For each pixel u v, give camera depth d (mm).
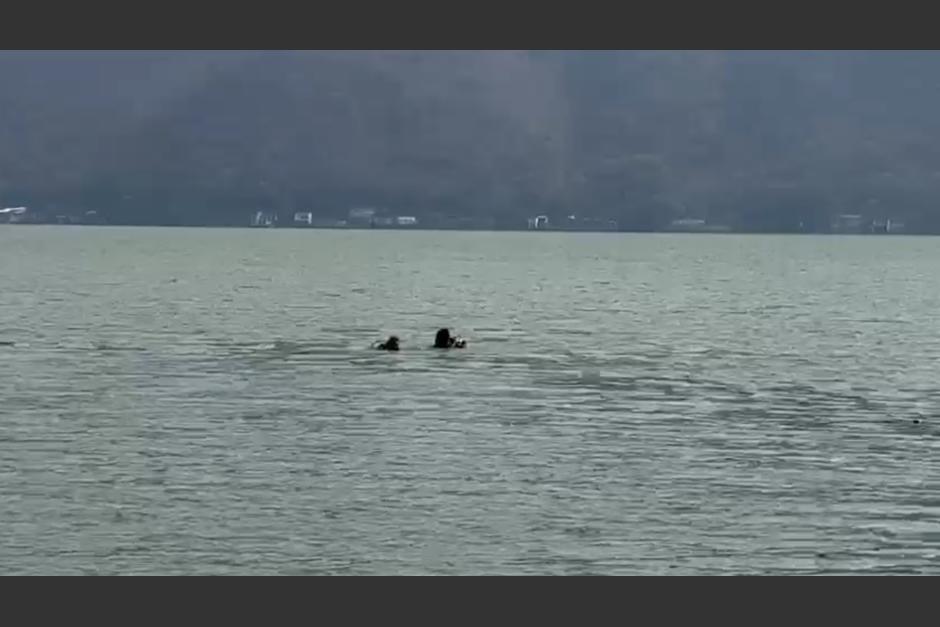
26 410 168000
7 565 101812
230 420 161500
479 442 148125
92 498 120812
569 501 121125
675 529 112750
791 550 107250
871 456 142250
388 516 115625
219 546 106688
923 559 105438
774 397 184750
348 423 159875
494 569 101688
